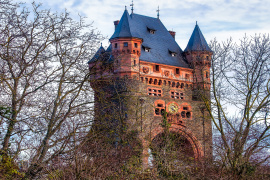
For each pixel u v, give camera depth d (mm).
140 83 58250
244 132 27781
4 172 19172
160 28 68938
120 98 30250
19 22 22109
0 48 21797
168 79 61625
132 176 24016
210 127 59781
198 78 62844
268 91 33219
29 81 23188
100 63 27203
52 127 22000
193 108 59969
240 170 24594
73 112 23250
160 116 56344
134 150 27641
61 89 24344
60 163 18500
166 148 30203
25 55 22922
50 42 23453
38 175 19203
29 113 22297
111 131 26422
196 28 67000
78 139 19922
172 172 27062
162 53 64125
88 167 18797
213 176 25469
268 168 25547
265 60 35188
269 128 27281
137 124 37312
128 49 56938
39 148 19969
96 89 26266
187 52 65688
